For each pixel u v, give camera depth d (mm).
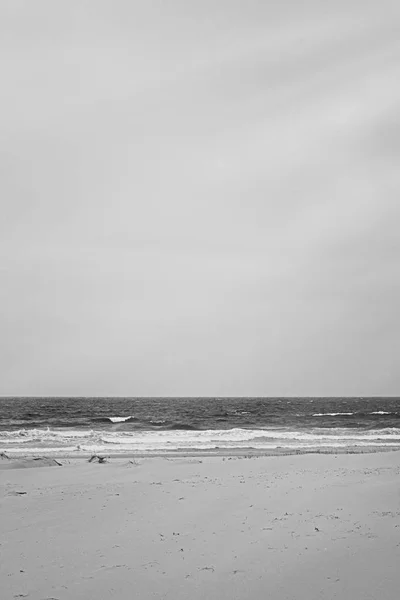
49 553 7664
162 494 12117
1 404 108125
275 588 5836
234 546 7516
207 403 130750
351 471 14672
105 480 15273
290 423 54375
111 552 7586
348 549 6922
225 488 12531
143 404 118375
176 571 6605
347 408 95312
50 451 27469
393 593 5434
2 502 11789
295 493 11180
